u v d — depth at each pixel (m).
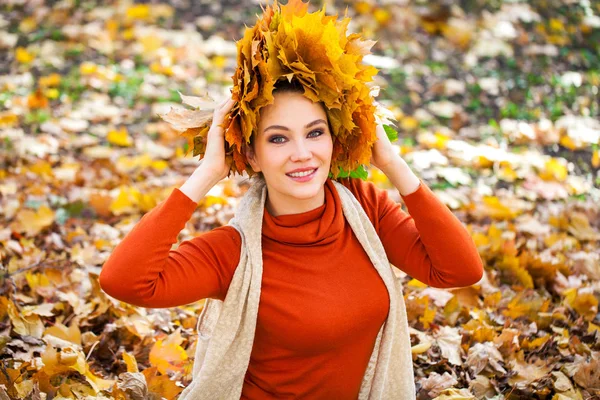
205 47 6.89
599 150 5.58
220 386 2.37
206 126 2.27
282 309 2.24
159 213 2.19
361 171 2.45
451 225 2.31
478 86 6.40
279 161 2.17
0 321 3.15
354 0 7.44
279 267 2.28
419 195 2.30
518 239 4.29
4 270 3.47
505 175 5.21
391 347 2.43
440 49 6.94
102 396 2.71
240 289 2.27
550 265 3.83
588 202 4.76
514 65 6.71
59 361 2.82
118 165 5.12
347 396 2.41
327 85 2.14
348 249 2.32
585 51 6.95
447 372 3.04
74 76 6.41
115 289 2.15
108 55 6.79
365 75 2.20
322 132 2.21
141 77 6.46
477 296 3.62
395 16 7.21
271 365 2.36
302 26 2.12
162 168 5.19
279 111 2.15
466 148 5.22
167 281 2.20
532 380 2.99
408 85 6.43
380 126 2.33
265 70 2.07
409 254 2.41
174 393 2.84
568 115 5.99
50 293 3.52
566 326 3.47
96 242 4.08
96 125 5.81
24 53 6.61
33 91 6.16
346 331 2.27
